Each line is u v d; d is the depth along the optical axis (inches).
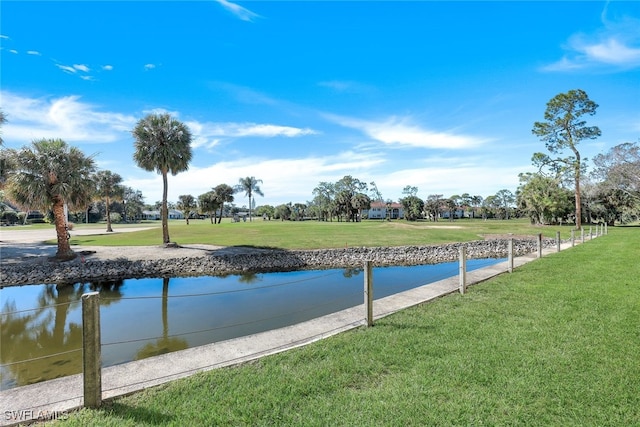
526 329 195.9
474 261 830.5
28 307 468.1
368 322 209.5
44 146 693.9
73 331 356.8
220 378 144.6
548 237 1102.4
